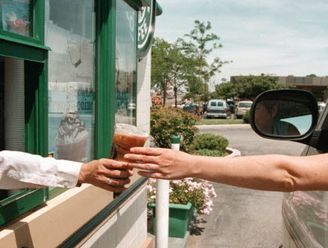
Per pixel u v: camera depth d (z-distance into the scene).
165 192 4.61
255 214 7.64
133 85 4.70
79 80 3.38
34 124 2.52
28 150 2.52
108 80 3.68
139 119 5.21
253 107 2.49
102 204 3.47
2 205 2.12
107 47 3.67
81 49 3.40
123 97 4.36
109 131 3.69
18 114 2.48
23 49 2.30
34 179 1.92
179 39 33.09
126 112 4.47
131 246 4.57
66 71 3.17
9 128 2.46
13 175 1.92
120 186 1.88
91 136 3.63
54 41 2.98
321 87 39.16
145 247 4.98
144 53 5.27
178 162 1.53
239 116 39.44
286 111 2.51
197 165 1.53
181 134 12.84
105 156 3.67
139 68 5.23
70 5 3.20
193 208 6.41
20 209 2.29
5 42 2.15
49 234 2.50
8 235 2.09
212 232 6.57
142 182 4.63
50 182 1.92
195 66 33.12
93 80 3.64
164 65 31.92
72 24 3.24
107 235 3.67
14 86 2.45
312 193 2.60
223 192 9.32
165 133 12.58
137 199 4.78
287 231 3.21
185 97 34.56
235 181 1.50
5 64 2.43
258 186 1.49
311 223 2.56
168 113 12.81
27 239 2.25
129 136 1.81
